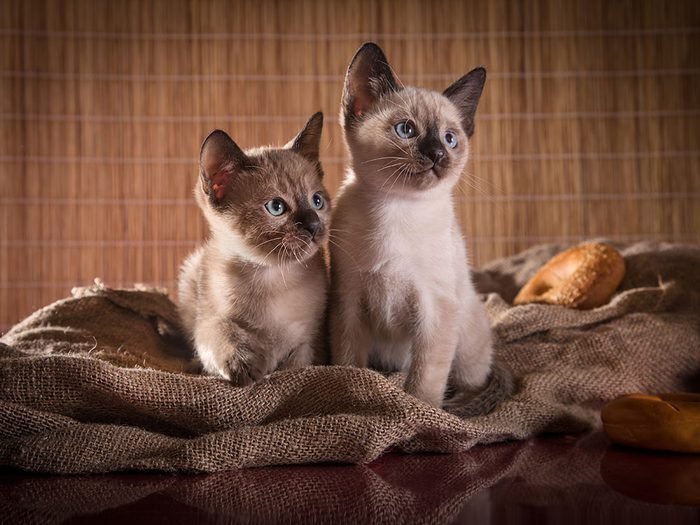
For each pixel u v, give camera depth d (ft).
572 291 2.79
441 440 1.97
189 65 4.37
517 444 2.10
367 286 2.16
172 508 1.65
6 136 4.30
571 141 4.42
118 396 1.89
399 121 2.14
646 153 4.40
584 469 1.89
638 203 4.40
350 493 1.73
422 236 2.14
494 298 2.93
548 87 4.42
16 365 1.89
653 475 1.86
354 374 1.94
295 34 4.41
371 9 4.42
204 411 1.91
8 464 1.81
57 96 4.33
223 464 1.83
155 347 2.46
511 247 4.42
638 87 4.40
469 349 2.30
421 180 2.09
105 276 4.34
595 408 2.36
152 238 4.35
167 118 4.36
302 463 1.89
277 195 2.07
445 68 4.43
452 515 1.62
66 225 4.33
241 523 1.59
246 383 2.03
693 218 4.37
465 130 2.30
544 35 4.42
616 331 2.51
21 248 4.32
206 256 2.25
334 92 4.41
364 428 1.87
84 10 4.33
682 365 2.48
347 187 2.23
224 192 2.11
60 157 4.33
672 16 4.38
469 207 4.43
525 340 2.61
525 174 4.42
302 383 1.95
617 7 4.40
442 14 4.43
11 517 1.60
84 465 1.81
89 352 2.18
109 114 4.34
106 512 1.62
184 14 4.36
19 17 4.30
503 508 1.65
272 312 2.13
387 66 2.22
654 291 2.71
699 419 1.99
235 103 4.38
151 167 4.35
